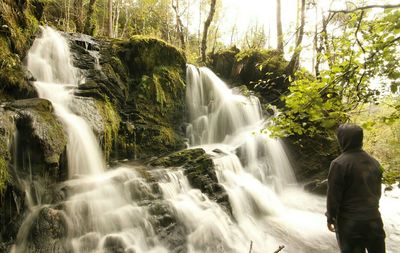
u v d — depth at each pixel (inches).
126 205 205.8
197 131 393.1
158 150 335.0
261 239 229.6
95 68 326.6
